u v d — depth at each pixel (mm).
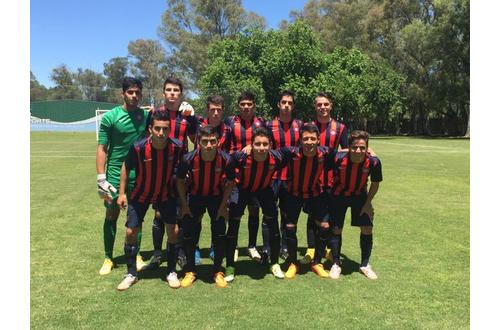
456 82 39750
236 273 4707
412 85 42344
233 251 4527
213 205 4477
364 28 45125
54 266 4777
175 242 4395
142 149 4180
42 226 6492
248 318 3566
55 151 20922
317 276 4605
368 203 4633
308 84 31938
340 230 4648
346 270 4766
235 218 4520
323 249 4699
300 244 5949
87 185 10477
